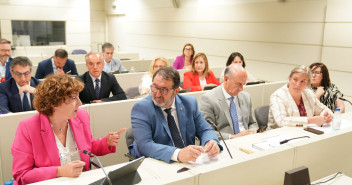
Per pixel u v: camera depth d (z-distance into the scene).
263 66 5.62
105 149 1.91
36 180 1.52
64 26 9.41
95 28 11.09
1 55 4.41
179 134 1.99
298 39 4.97
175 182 1.10
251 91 3.68
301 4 4.85
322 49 4.61
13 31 8.55
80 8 9.53
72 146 1.77
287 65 5.21
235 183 1.27
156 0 8.41
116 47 10.84
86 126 1.85
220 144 2.00
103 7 11.13
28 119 1.64
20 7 8.52
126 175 1.45
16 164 1.57
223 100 2.49
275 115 2.63
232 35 6.16
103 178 1.42
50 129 1.64
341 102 3.38
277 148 1.41
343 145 1.65
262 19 5.51
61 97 1.55
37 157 1.60
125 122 2.79
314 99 2.78
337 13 4.34
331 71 4.54
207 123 2.15
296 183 1.31
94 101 3.18
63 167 1.53
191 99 2.13
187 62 6.08
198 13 6.96
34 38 8.95
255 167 1.31
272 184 1.39
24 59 2.72
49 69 4.62
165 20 8.16
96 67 3.30
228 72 2.40
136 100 2.82
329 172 1.62
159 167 1.67
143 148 1.84
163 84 1.84
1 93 2.73
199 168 1.21
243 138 2.20
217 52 6.58
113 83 3.52
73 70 4.91
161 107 1.96
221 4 6.31
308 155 1.50
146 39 9.16
